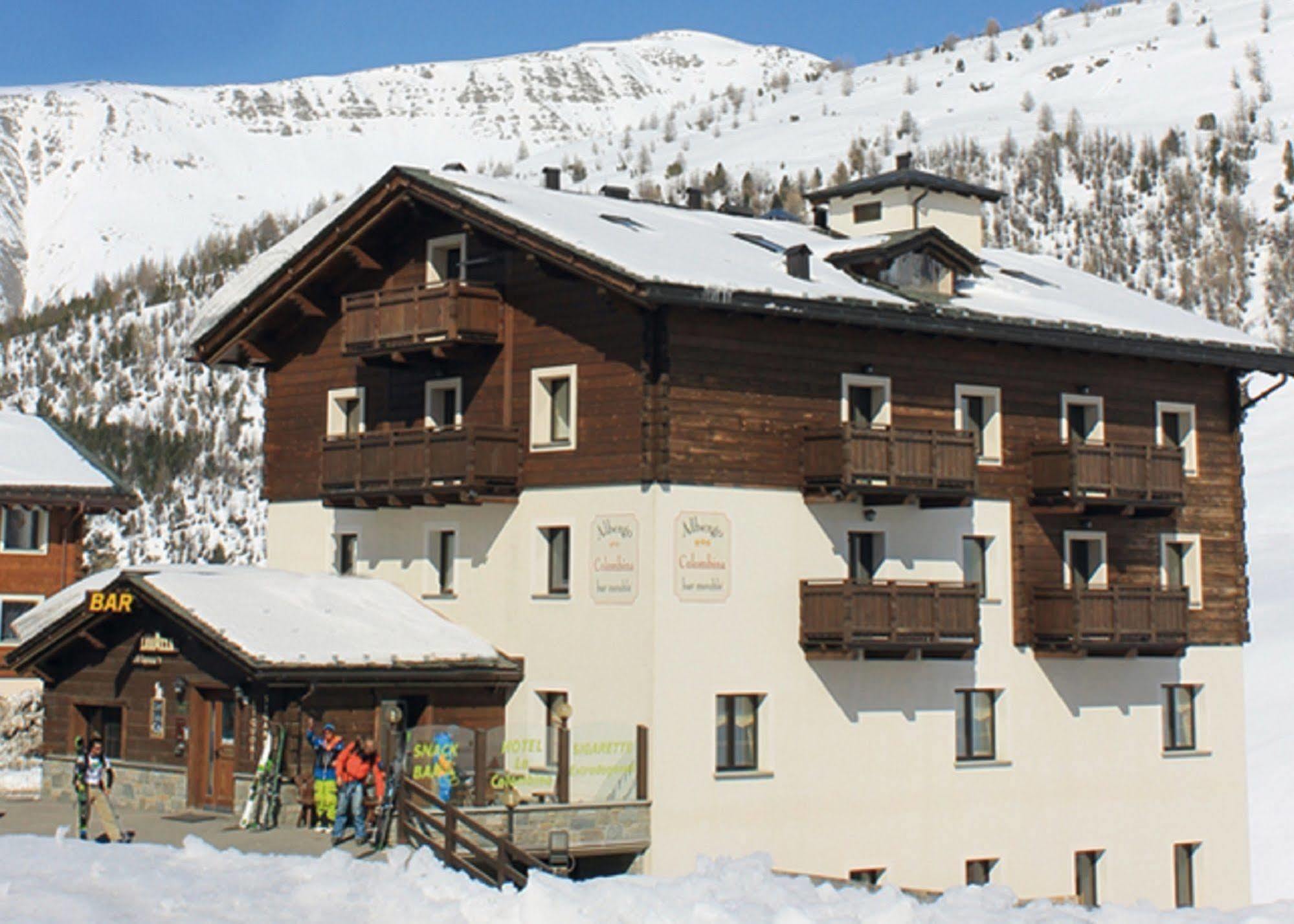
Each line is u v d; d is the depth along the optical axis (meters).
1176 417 42.38
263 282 40.75
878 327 35.91
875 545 36.78
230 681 34.09
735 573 34.28
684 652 33.47
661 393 33.50
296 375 42.03
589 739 32.88
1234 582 42.72
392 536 39.47
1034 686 38.75
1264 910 19.58
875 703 36.19
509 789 31.97
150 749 36.47
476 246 37.38
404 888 20.25
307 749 33.22
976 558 38.44
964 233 45.31
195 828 32.31
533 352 36.03
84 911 18.89
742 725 34.53
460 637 36.25
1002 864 37.81
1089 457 38.34
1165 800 40.84
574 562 34.91
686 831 33.22
